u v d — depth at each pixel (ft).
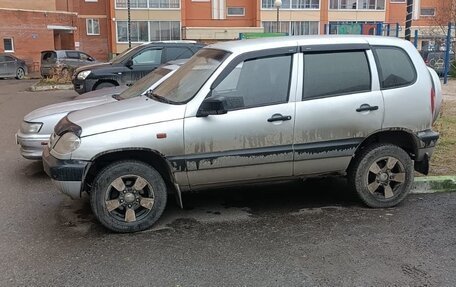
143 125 15.23
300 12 164.76
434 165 22.02
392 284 12.15
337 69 16.65
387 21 168.66
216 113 15.48
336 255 13.78
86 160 14.89
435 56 73.67
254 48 16.29
